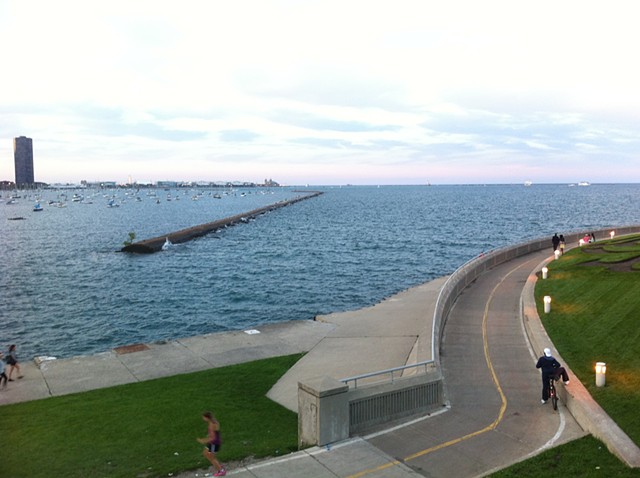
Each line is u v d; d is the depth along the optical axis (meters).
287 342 26.67
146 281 54.69
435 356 18.48
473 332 24.41
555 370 15.88
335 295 47.47
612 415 13.89
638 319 21.41
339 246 83.44
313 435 13.61
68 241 95.50
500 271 40.16
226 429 15.65
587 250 41.94
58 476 12.66
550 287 30.64
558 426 14.38
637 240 44.03
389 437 14.00
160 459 13.48
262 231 110.06
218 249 81.31
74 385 20.67
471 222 128.00
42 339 34.88
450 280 30.53
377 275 57.56
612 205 199.50
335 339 27.02
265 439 14.83
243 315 40.56
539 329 22.83
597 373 15.94
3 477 12.66
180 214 184.88
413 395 15.41
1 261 69.88
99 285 52.72
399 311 32.62
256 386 20.09
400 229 111.50
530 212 163.38
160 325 37.91
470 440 13.71
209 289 50.12
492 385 17.81
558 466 11.79
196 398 18.58
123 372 22.23
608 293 26.48
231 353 24.86
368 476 11.84
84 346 33.44
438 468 12.26
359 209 189.12
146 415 16.81
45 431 15.61
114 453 13.94
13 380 21.31
